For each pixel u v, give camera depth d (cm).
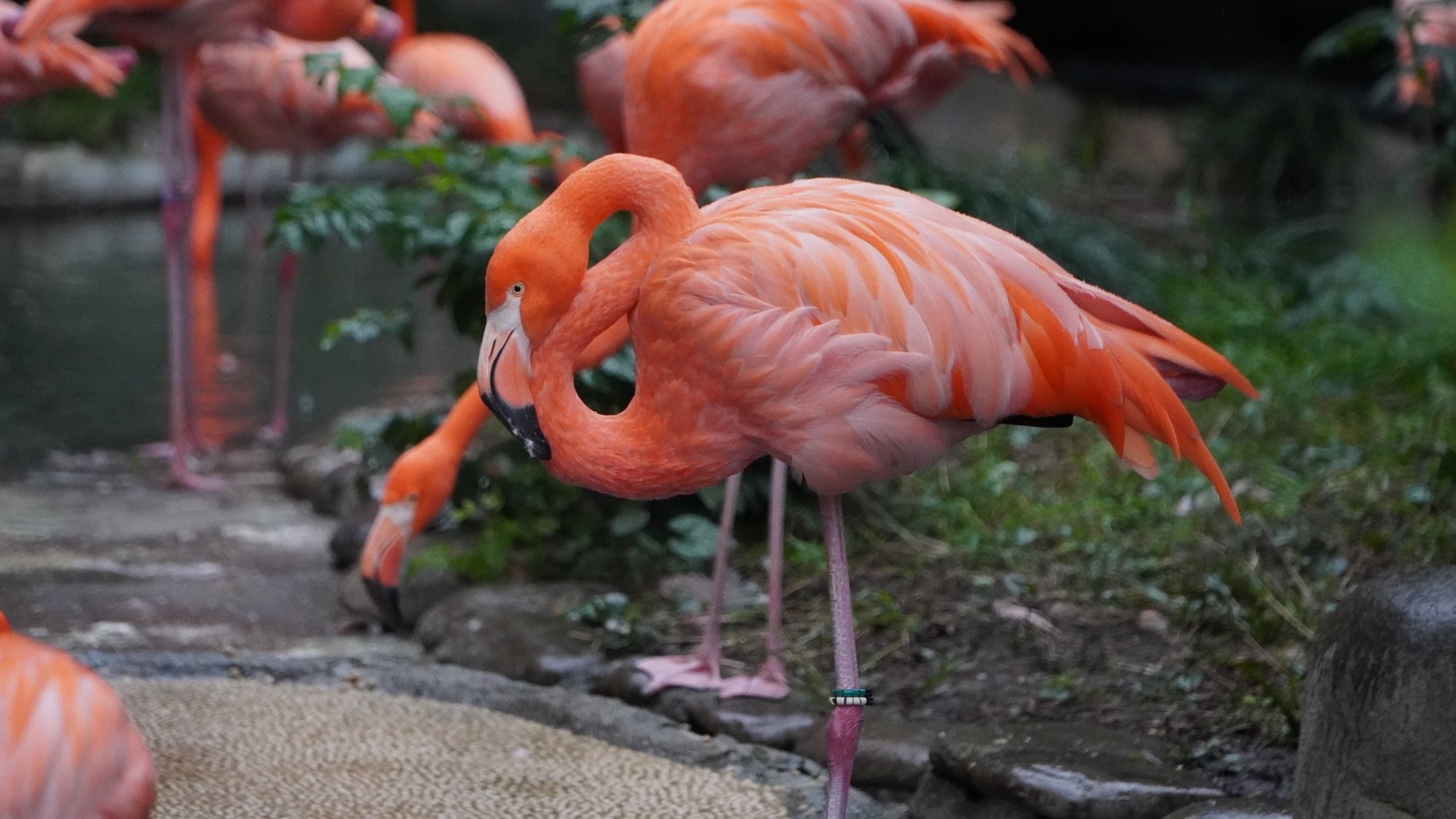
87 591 509
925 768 368
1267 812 314
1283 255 1020
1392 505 526
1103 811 329
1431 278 798
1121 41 1944
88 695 207
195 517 604
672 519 506
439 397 734
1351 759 270
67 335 920
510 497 521
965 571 504
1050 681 415
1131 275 879
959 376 309
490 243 496
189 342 692
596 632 457
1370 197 1299
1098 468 607
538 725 409
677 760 388
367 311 553
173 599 505
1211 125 1456
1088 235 920
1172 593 476
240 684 431
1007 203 887
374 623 491
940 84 704
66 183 1413
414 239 532
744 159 462
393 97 538
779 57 449
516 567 509
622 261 323
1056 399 317
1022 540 513
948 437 323
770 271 305
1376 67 1642
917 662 438
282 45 782
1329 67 1792
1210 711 396
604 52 669
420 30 1844
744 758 387
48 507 605
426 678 437
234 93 762
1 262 1159
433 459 454
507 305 315
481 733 402
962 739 362
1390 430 611
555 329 319
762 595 491
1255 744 375
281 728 398
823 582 497
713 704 405
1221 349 758
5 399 769
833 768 320
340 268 1219
